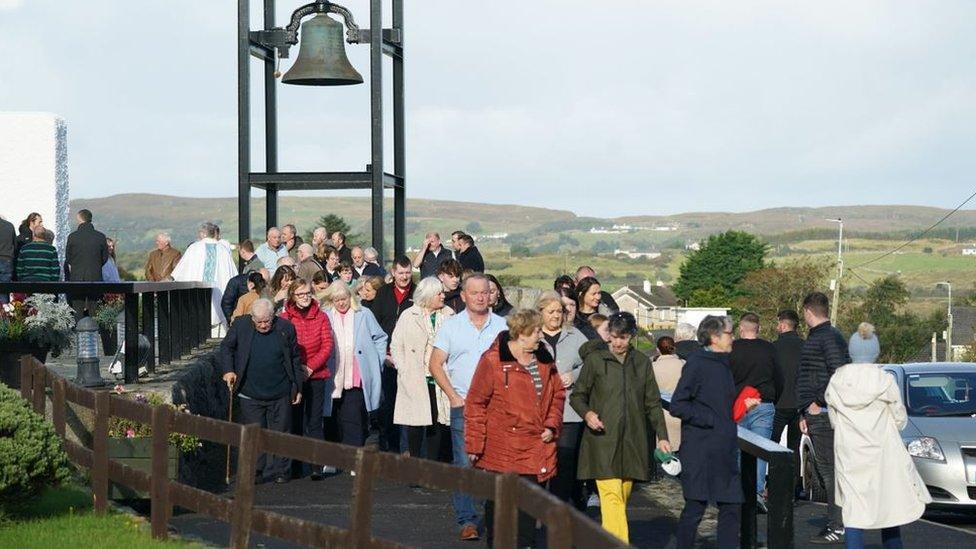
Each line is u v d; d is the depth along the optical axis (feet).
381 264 76.02
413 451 50.29
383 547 29.19
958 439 54.08
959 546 45.21
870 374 38.96
